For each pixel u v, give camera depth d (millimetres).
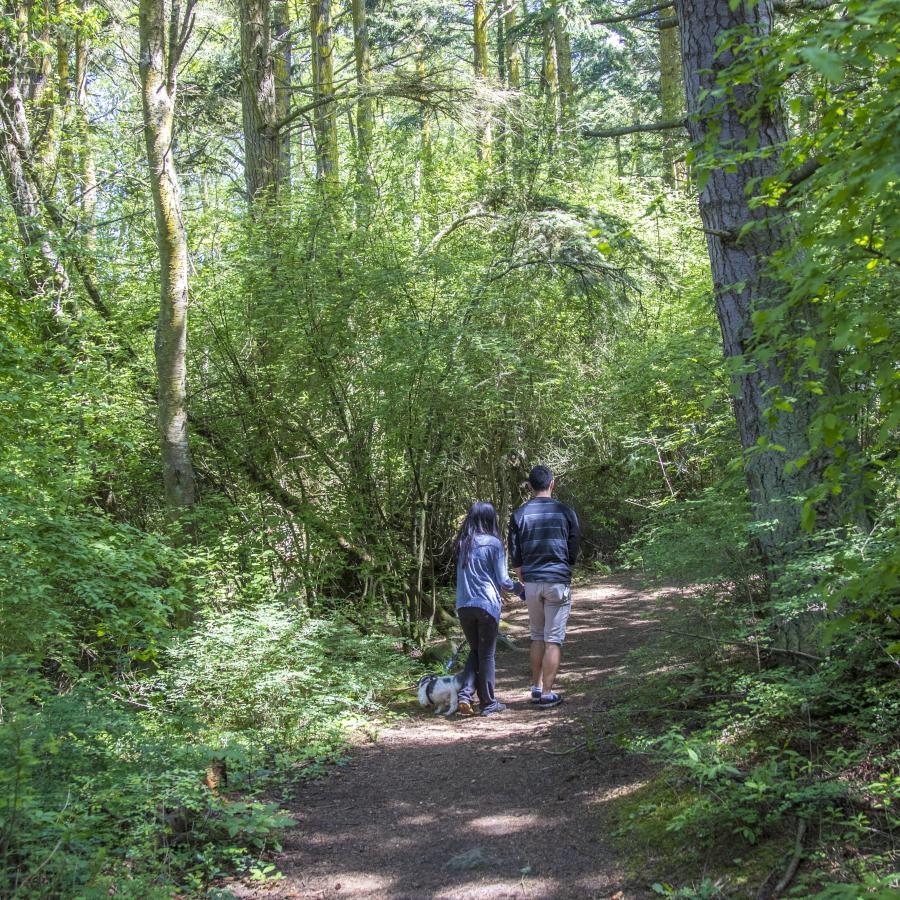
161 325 7535
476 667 6871
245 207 9750
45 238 7504
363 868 4129
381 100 13008
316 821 4750
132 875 3736
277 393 8930
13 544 5203
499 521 11422
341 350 8734
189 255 9531
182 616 7297
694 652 5559
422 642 9133
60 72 13234
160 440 7949
